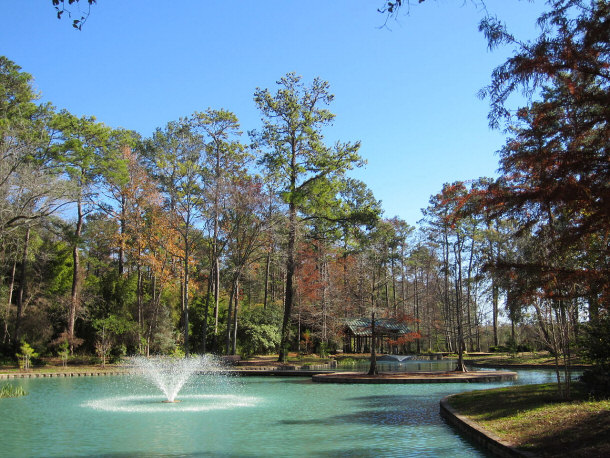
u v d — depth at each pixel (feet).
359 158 118.32
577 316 44.16
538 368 105.40
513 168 27.37
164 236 126.11
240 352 124.06
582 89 25.88
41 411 48.34
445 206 92.43
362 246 130.00
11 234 102.53
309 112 118.42
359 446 32.07
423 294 177.99
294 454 29.96
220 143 131.23
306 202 123.85
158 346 114.93
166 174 123.24
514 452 26.35
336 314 147.33
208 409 49.37
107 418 44.04
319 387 71.36
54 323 115.03
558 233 26.40
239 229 116.47
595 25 24.04
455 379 75.20
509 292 28.17
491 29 25.55
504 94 26.32
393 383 74.74
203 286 167.53
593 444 25.52
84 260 134.00
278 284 176.04
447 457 28.91
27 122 108.17
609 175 23.41
